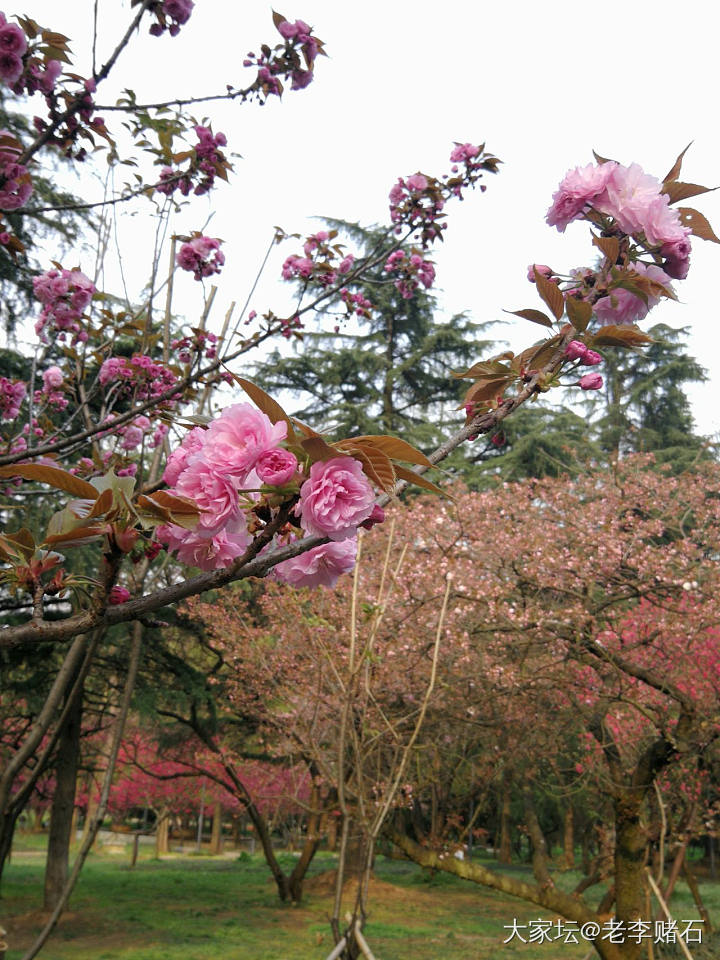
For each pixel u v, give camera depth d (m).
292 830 17.20
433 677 3.49
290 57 3.70
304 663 9.37
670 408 23.55
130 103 3.70
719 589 7.78
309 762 9.31
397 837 7.86
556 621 7.53
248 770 15.30
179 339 4.80
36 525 8.45
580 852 22.27
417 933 12.10
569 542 9.34
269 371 21.06
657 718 7.71
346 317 5.52
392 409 21.58
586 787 8.16
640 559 8.36
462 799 9.41
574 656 7.61
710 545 9.03
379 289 20.50
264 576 1.74
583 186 1.97
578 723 8.56
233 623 11.27
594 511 9.57
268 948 11.20
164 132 4.05
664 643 8.11
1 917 13.34
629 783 7.50
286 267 5.48
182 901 15.58
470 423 2.03
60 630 1.46
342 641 8.68
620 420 23.19
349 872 16.11
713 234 2.10
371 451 1.46
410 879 18.53
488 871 7.71
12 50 2.98
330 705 8.24
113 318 4.73
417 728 3.40
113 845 31.94
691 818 6.77
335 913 2.95
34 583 1.50
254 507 1.57
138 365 4.53
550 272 2.12
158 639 13.43
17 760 4.49
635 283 1.96
